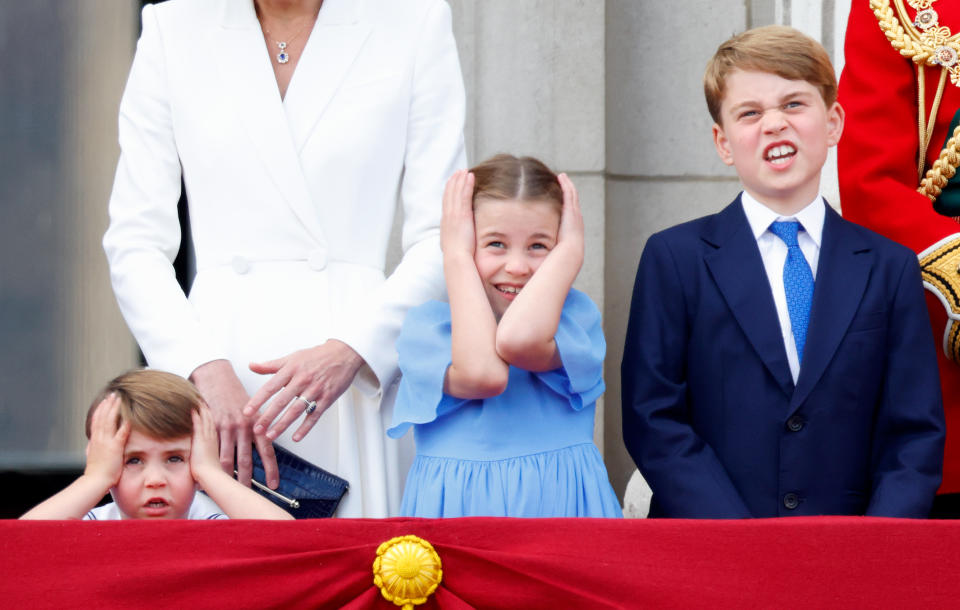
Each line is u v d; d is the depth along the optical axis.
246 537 8.46
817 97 11.44
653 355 11.23
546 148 17.23
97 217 17.58
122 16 17.61
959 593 8.45
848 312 11.02
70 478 17.36
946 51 12.55
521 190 10.96
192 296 12.12
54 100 17.59
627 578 8.45
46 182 17.58
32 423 17.42
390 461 11.91
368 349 11.52
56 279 17.52
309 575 8.43
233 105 12.11
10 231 17.53
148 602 8.32
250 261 12.01
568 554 8.49
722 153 12.01
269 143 12.01
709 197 17.75
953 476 11.96
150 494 10.60
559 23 17.27
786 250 11.40
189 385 10.97
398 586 8.38
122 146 12.45
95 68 17.59
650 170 17.80
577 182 17.19
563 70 17.25
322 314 11.85
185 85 12.24
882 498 10.44
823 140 11.44
